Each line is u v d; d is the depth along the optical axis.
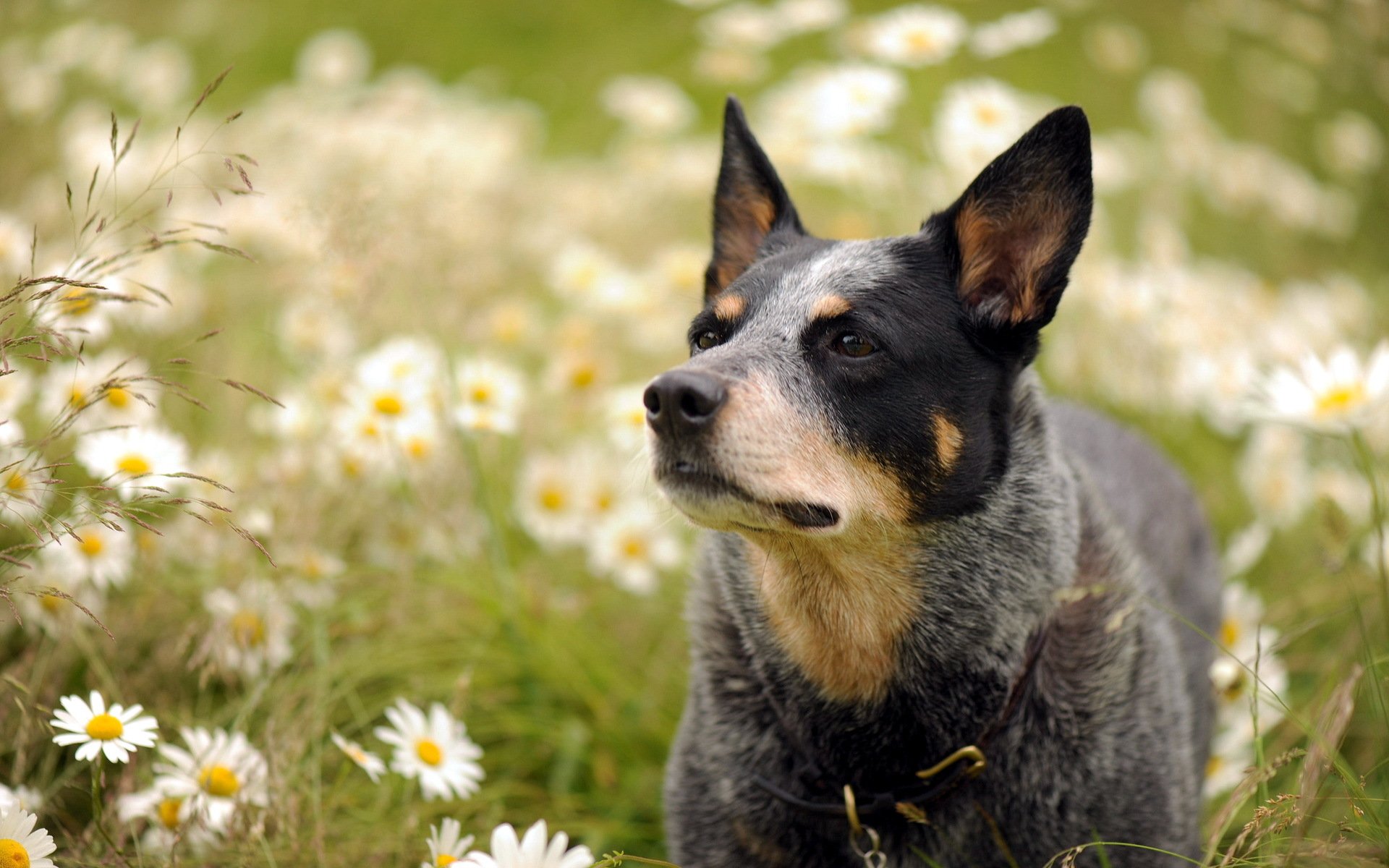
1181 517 4.32
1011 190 3.13
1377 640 4.18
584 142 9.35
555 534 4.63
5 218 4.61
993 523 3.10
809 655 3.12
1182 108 8.10
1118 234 7.58
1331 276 7.78
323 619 3.96
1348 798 2.86
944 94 6.68
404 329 5.07
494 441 4.91
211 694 3.80
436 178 5.31
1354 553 4.97
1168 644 3.47
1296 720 3.04
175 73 8.05
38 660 3.55
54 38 8.15
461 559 4.43
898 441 2.99
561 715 4.16
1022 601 3.10
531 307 6.04
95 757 2.93
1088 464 4.13
